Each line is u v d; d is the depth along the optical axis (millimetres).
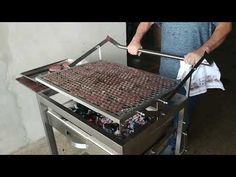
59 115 1312
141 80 1222
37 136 2213
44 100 1321
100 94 1090
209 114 2500
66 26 2033
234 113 2500
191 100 1682
